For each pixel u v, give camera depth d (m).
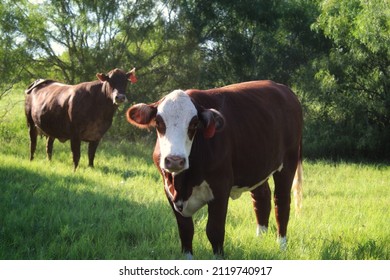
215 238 6.41
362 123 22.36
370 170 18.42
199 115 6.09
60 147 17.86
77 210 8.98
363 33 18.61
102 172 13.52
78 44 22.30
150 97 23.20
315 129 23.56
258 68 24.56
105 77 13.87
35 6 21.22
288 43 25.45
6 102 28.14
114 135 22.80
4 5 20.81
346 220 9.45
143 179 12.66
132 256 6.92
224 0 23.77
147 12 22.22
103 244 7.26
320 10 24.81
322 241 7.82
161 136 5.96
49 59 21.92
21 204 9.00
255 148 6.93
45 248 7.13
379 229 8.77
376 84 22.33
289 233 8.26
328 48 25.14
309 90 23.08
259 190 8.12
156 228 8.13
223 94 7.02
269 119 7.32
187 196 6.31
